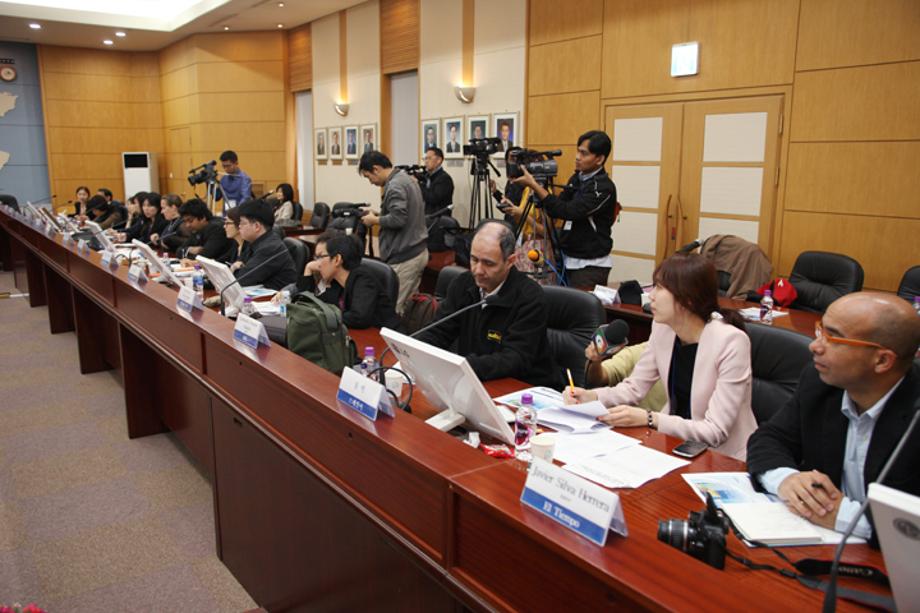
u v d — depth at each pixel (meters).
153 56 12.48
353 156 9.35
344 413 1.55
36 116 12.13
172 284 4.30
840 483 1.51
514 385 2.31
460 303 2.64
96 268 3.95
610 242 4.27
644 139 5.59
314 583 1.86
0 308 6.85
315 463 1.69
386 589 1.54
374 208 9.05
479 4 6.97
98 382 4.57
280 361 1.97
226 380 2.21
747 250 4.43
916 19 4.04
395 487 1.39
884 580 1.16
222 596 2.29
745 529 1.34
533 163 4.48
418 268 5.03
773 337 2.08
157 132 12.73
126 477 3.17
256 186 10.98
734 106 4.96
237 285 3.38
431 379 1.79
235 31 10.70
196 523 2.77
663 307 2.00
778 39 4.67
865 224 4.39
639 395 2.13
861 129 4.34
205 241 5.34
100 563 2.48
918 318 1.34
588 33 5.92
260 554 2.16
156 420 3.67
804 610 0.96
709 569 0.98
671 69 5.30
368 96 8.89
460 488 1.20
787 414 1.64
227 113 10.96
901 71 4.13
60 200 12.38
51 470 3.25
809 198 4.64
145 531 2.71
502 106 6.86
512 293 2.48
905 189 4.19
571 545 1.03
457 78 7.36
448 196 6.77
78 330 4.67
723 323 1.96
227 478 2.32
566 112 6.21
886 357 1.35
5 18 9.83
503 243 2.43
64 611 2.20
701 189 5.25
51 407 4.09
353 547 1.65
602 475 1.61
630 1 5.55
